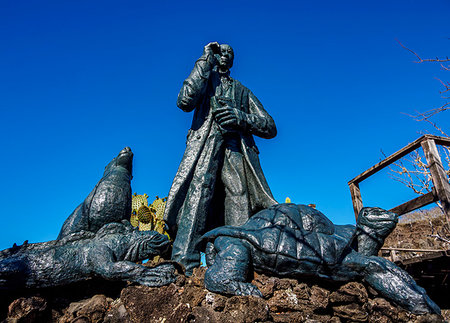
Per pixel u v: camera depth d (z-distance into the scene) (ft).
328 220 18.45
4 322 14.48
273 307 15.15
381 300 15.44
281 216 17.49
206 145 22.03
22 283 15.42
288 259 15.88
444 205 18.53
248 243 16.83
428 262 28.71
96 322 15.33
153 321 14.82
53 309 15.94
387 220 17.83
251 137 23.90
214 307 14.88
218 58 24.77
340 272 16.40
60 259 16.14
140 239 17.72
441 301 30.12
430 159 19.62
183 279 16.47
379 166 23.25
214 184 21.53
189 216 20.01
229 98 23.45
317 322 14.93
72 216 19.02
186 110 22.06
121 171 19.71
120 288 16.98
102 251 16.63
